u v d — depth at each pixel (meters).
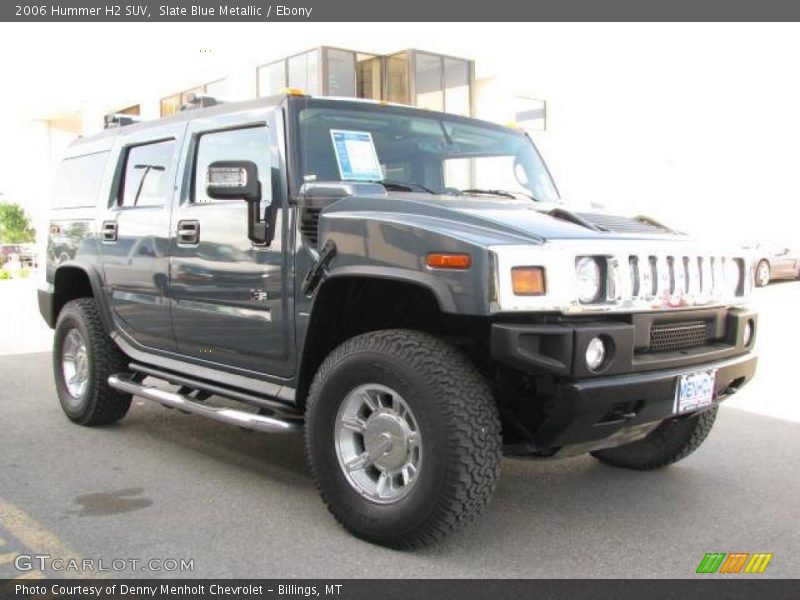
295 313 3.75
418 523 3.16
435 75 17.06
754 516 3.77
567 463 4.64
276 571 3.12
